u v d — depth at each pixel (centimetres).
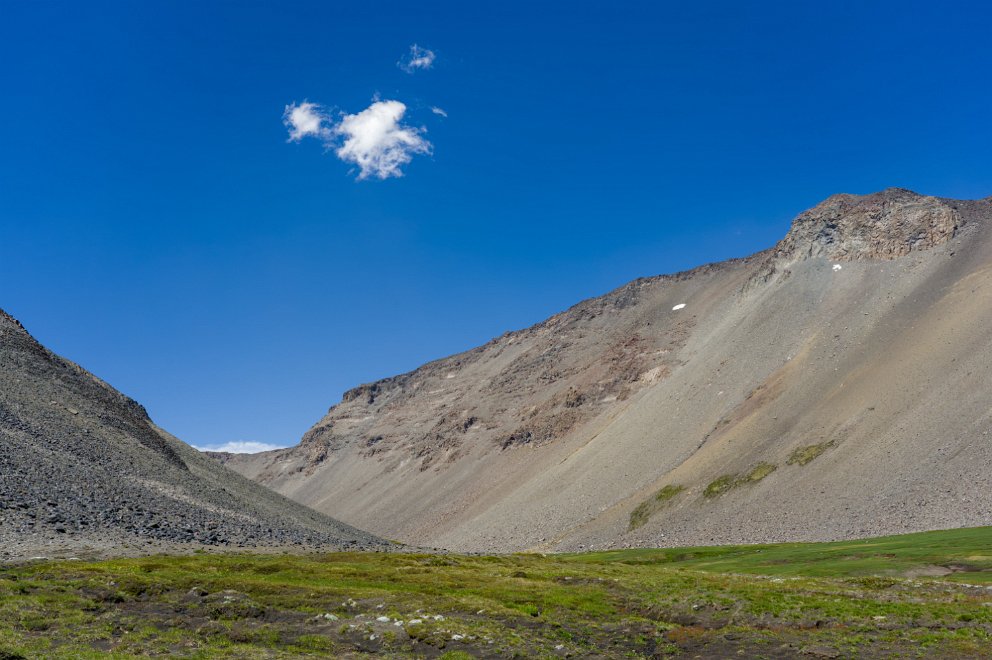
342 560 7694
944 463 14738
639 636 4575
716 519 17250
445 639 4184
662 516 18875
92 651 3412
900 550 9375
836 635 4462
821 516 15150
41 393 10000
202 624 4319
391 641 4162
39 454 8038
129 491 8275
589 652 4209
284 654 3753
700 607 5306
